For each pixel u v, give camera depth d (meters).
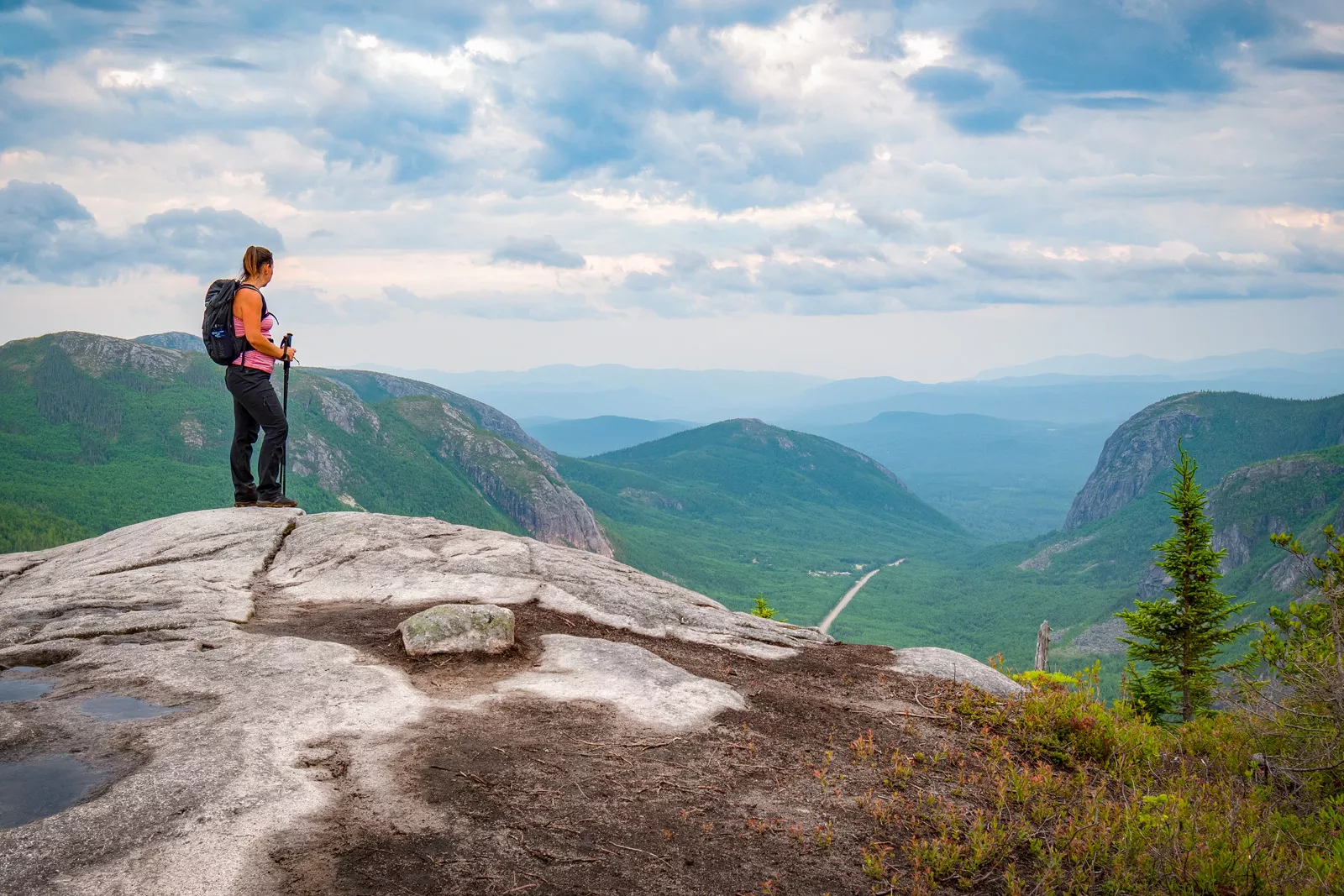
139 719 6.34
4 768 5.49
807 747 7.28
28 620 8.70
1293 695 9.74
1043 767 7.49
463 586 10.89
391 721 6.66
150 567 11.00
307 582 10.99
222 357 13.18
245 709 6.54
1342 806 8.03
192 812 4.93
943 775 7.09
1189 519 20.50
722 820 5.79
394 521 13.47
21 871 4.23
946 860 5.49
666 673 8.45
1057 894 5.42
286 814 5.05
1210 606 19.97
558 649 8.85
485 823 5.29
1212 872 5.98
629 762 6.47
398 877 4.59
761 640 10.88
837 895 5.03
